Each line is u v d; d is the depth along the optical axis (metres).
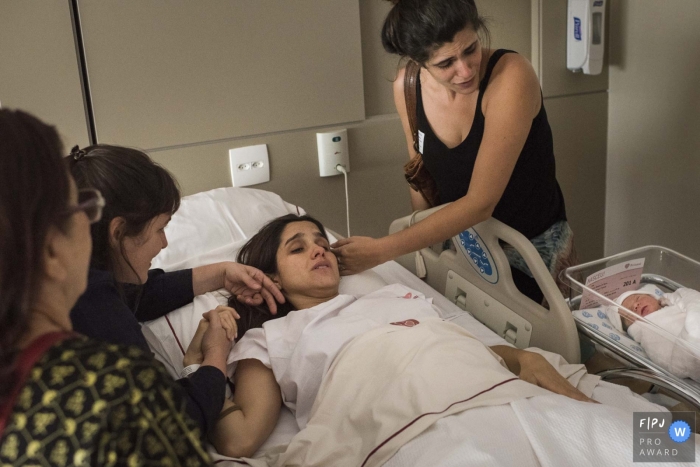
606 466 0.96
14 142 0.54
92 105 1.69
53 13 1.59
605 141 2.59
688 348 1.18
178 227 1.63
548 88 2.39
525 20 2.33
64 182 0.56
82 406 0.54
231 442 1.12
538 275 1.38
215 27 1.79
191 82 1.79
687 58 2.23
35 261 0.54
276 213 1.74
